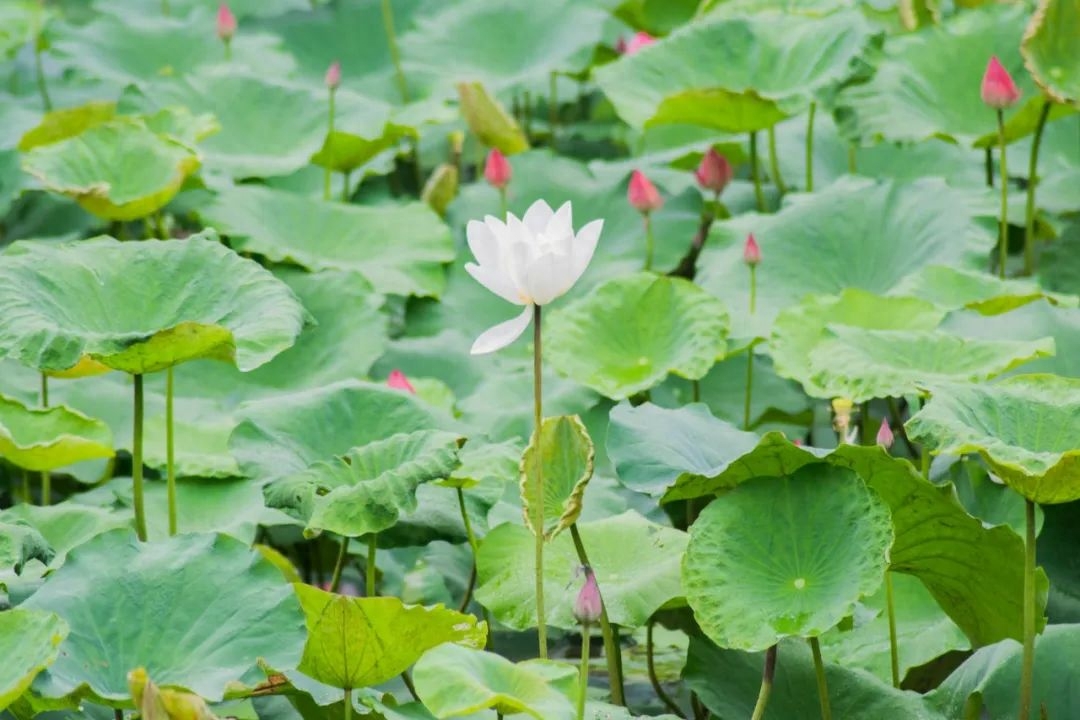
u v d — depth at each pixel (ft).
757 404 26.35
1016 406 16.10
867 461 15.99
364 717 15.92
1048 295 23.38
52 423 21.13
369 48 40.42
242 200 29.27
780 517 15.76
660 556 18.17
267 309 17.58
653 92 30.78
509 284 14.39
